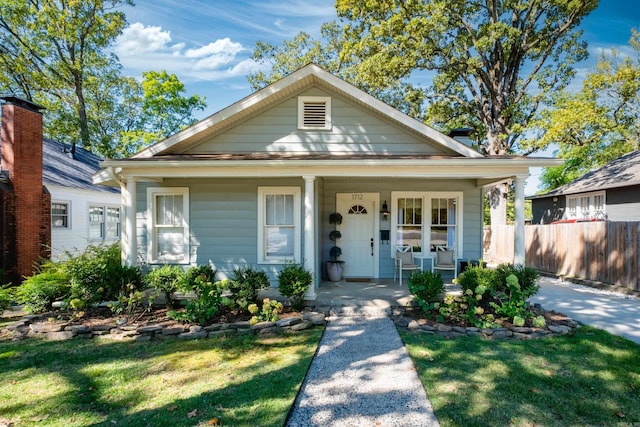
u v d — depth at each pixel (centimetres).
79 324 586
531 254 1329
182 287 636
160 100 2450
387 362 447
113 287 670
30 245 1004
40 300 654
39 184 1037
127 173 723
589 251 998
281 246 856
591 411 334
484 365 434
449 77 1833
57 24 1931
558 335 537
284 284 646
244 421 316
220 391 373
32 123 1018
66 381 402
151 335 554
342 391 375
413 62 1639
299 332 568
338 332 565
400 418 324
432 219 961
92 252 841
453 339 529
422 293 606
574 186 1553
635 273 835
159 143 804
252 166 706
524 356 460
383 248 968
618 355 461
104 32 2075
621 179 1284
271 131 843
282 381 395
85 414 332
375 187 967
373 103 801
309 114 845
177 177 782
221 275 855
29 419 324
